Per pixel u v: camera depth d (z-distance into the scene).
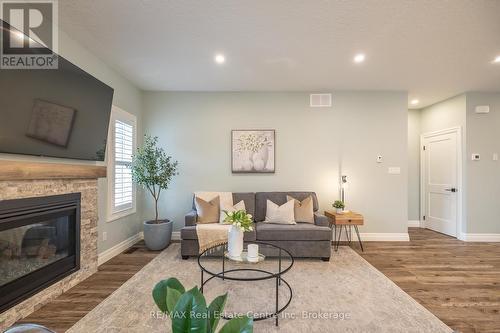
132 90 3.87
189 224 3.37
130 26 2.35
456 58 2.97
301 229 3.22
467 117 4.17
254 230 3.26
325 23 2.29
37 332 0.98
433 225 4.81
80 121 2.36
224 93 4.22
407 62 3.09
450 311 2.06
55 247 2.31
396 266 3.02
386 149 4.17
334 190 4.18
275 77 3.60
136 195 3.97
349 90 4.15
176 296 0.92
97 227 2.84
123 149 3.55
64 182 2.32
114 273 2.76
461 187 4.22
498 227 4.13
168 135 4.21
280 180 4.20
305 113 4.21
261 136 4.18
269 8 2.09
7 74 1.66
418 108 5.11
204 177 4.22
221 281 2.60
